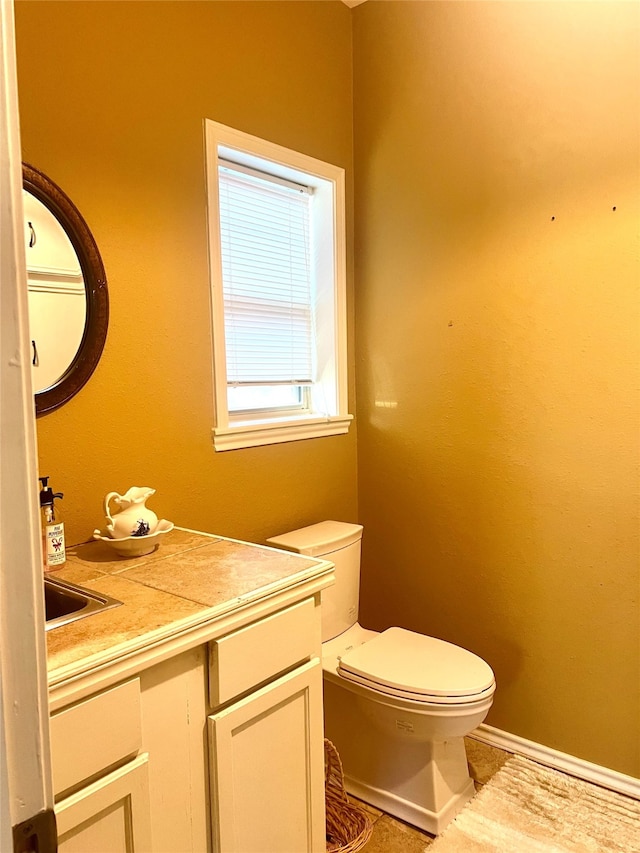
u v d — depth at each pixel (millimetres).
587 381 1875
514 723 2105
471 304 2111
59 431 1514
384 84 2291
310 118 2211
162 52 1721
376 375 2412
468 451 2162
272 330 2277
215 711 1122
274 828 1244
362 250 2420
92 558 1430
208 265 1862
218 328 1887
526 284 1977
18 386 414
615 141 1768
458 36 2072
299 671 1297
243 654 1150
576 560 1938
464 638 2219
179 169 1773
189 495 1835
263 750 1211
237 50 1936
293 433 2186
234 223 2102
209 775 1116
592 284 1842
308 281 2434
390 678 1691
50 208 1464
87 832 912
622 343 1801
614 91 1758
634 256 1760
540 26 1884
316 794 1350
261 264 2217
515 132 1962
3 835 412
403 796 1794
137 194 1668
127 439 1665
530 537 2031
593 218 1826
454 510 2215
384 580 2447
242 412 2207
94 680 899
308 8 2186
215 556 1439
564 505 1950
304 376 2434
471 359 2129
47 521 1348
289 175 2240
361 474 2498
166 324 1751
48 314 1465
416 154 2217
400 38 2229
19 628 418
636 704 1849
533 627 2045
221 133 1884
